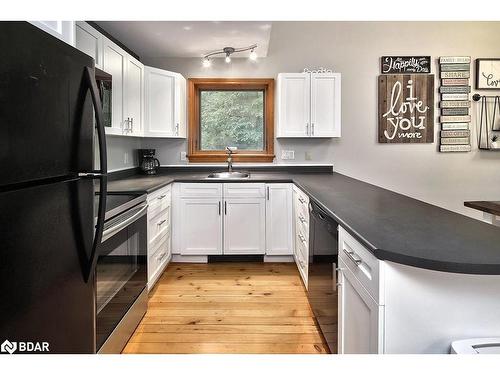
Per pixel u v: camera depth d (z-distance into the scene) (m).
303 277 2.79
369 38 3.87
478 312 1.08
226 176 3.74
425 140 3.93
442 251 1.06
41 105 0.97
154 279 2.72
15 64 0.86
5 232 0.84
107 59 2.50
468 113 3.92
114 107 2.63
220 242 3.40
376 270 1.11
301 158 3.94
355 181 3.01
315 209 2.12
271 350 1.97
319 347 2.00
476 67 3.89
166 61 3.86
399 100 3.90
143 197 2.28
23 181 0.89
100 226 1.27
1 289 0.82
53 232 1.04
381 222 1.45
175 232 3.39
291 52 3.86
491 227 1.37
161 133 3.49
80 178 1.20
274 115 3.91
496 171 3.98
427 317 1.08
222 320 2.32
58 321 1.08
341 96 3.90
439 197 3.97
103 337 1.65
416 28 3.87
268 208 3.38
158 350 1.96
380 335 1.09
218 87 3.96
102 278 1.64
